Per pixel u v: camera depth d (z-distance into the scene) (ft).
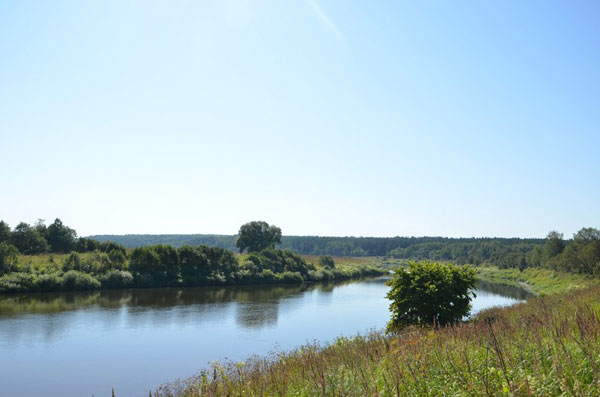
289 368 39.50
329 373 30.63
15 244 241.55
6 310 135.23
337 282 300.81
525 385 19.47
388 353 33.47
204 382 35.24
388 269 451.53
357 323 127.65
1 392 69.62
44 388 71.61
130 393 68.44
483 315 73.61
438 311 67.67
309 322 129.18
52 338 103.40
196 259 237.86
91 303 154.92
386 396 22.15
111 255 211.82
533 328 33.09
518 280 341.41
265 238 393.29
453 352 28.84
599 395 17.93
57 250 270.87
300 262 313.32
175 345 99.40
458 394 21.42
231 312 146.30
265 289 231.91
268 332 113.91
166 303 162.91
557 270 307.58
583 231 381.40
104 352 92.79
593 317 32.48
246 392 30.76
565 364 21.76
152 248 223.10
